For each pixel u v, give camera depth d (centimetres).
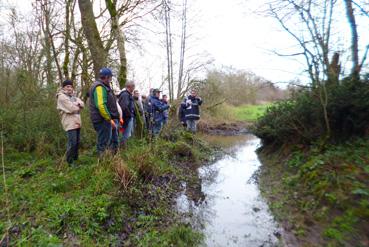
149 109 923
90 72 864
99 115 534
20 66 775
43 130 695
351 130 588
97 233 367
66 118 555
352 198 409
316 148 607
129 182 468
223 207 511
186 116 1155
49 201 410
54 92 731
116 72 848
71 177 495
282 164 711
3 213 386
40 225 359
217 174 731
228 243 387
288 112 755
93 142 731
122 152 609
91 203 407
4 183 425
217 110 2025
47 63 792
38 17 809
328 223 394
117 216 405
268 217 461
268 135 912
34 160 605
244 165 833
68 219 374
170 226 425
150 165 552
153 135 807
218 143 1238
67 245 335
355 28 598
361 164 469
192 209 499
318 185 477
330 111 601
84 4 744
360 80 578
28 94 709
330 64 629
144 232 397
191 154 835
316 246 359
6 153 628
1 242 324
